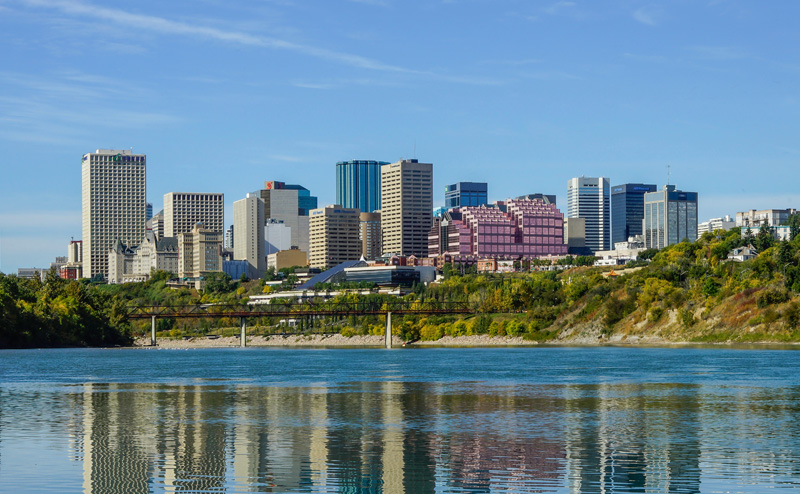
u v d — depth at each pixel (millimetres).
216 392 157375
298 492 76688
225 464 87312
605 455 91062
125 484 79250
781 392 147875
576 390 155250
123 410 129125
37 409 130625
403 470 84375
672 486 77750
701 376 181500
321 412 125562
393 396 147625
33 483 79125
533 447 95625
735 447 95312
